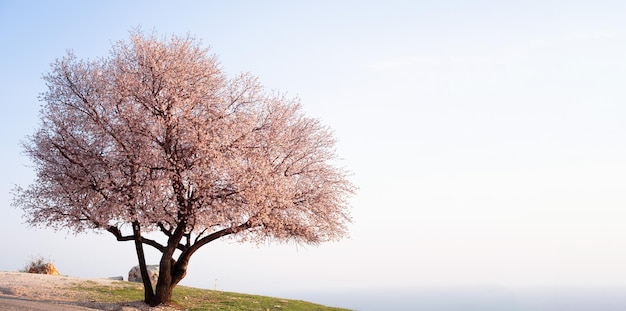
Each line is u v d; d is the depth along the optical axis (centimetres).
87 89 2659
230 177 2514
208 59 2766
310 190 2770
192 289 3578
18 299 2602
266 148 2695
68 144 2639
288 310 2972
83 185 2572
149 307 2631
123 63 2661
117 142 2578
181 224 2672
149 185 2456
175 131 2545
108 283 3403
